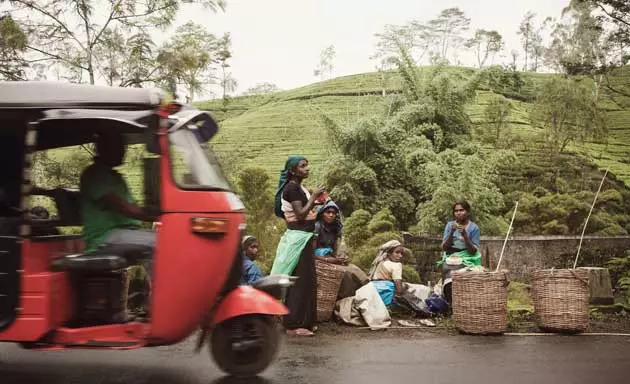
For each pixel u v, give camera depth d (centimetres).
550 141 3300
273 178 3469
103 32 1149
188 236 552
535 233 1856
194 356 670
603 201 2203
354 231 1348
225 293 580
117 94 566
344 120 2111
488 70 2139
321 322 852
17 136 595
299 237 778
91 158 661
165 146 555
